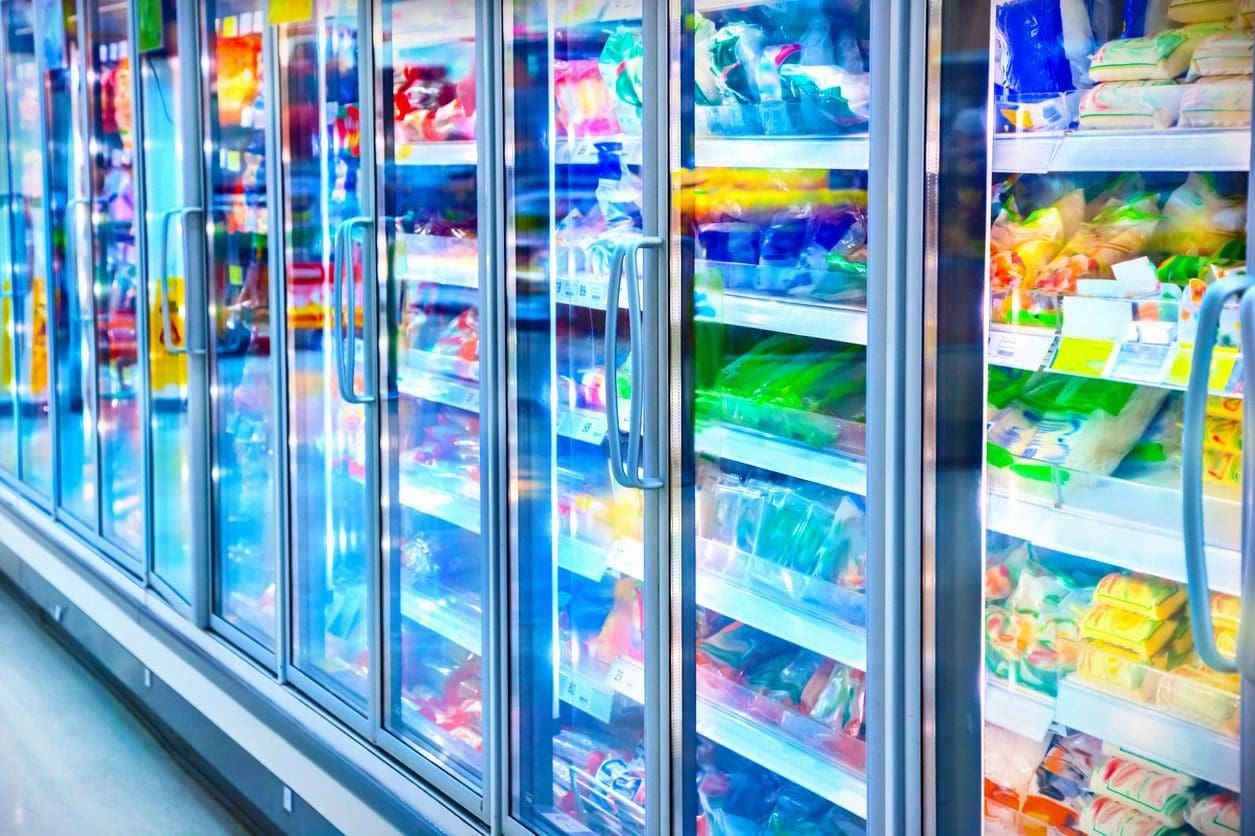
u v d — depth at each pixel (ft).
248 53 14.48
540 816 10.22
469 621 11.23
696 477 8.46
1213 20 5.79
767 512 8.11
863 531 7.66
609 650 9.66
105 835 13.60
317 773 12.25
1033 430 6.50
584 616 9.87
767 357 7.97
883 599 6.89
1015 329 6.39
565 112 9.53
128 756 15.64
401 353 11.69
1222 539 5.84
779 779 8.61
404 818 11.05
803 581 7.86
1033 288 6.39
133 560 17.66
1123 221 6.15
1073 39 6.19
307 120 13.16
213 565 15.37
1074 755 6.68
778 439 7.89
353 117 12.58
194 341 15.15
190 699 14.99
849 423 7.54
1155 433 6.14
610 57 9.11
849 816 8.23
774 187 7.82
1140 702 6.23
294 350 13.32
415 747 11.59
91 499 19.45
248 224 14.76
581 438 9.57
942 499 6.61
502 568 10.12
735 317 7.97
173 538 16.63
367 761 11.96
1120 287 6.10
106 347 18.53
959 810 6.77
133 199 17.49
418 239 11.28
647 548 8.66
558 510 9.96
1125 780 6.44
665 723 8.75
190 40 14.98
